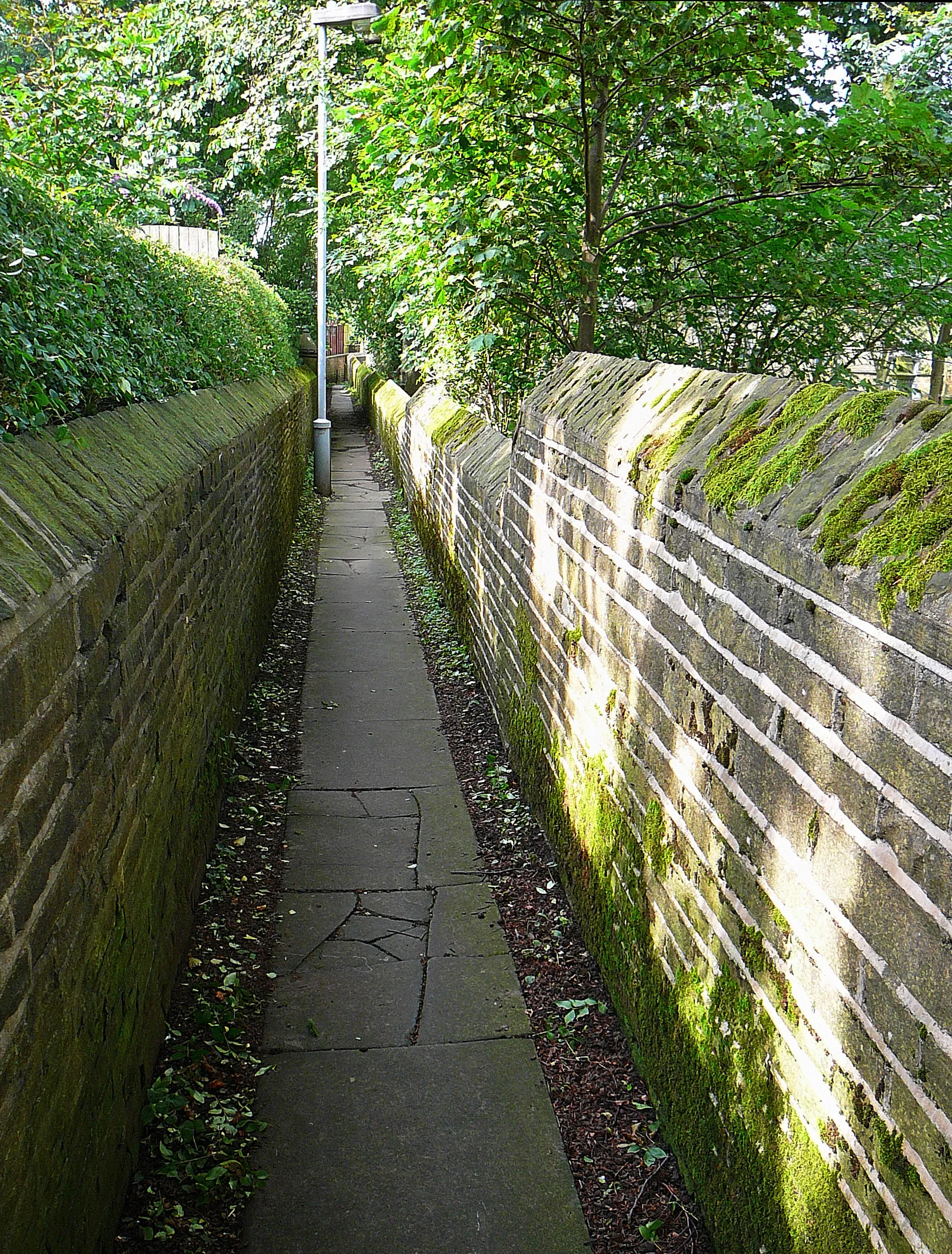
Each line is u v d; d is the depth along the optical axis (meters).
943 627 1.48
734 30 5.19
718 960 2.46
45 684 1.89
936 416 1.89
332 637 8.30
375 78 5.95
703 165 5.96
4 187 3.22
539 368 7.07
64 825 2.03
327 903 4.28
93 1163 2.28
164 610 3.38
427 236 6.05
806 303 6.12
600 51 4.88
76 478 2.68
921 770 1.56
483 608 6.80
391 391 20.41
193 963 3.76
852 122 5.23
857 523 1.84
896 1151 1.64
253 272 14.02
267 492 8.12
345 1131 2.99
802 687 1.98
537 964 3.83
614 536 3.41
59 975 1.98
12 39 5.52
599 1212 2.70
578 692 3.98
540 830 4.82
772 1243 2.15
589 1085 3.18
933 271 6.22
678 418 3.07
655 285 6.45
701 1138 2.59
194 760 4.09
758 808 2.20
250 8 16.48
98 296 3.99
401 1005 3.59
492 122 5.56
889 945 1.66
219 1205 2.71
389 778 5.57
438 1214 2.69
